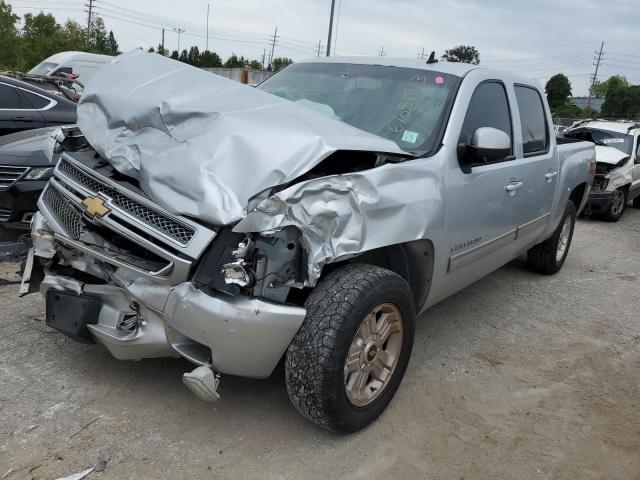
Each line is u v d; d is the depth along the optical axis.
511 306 5.28
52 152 3.65
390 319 3.07
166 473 2.63
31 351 3.55
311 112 3.06
